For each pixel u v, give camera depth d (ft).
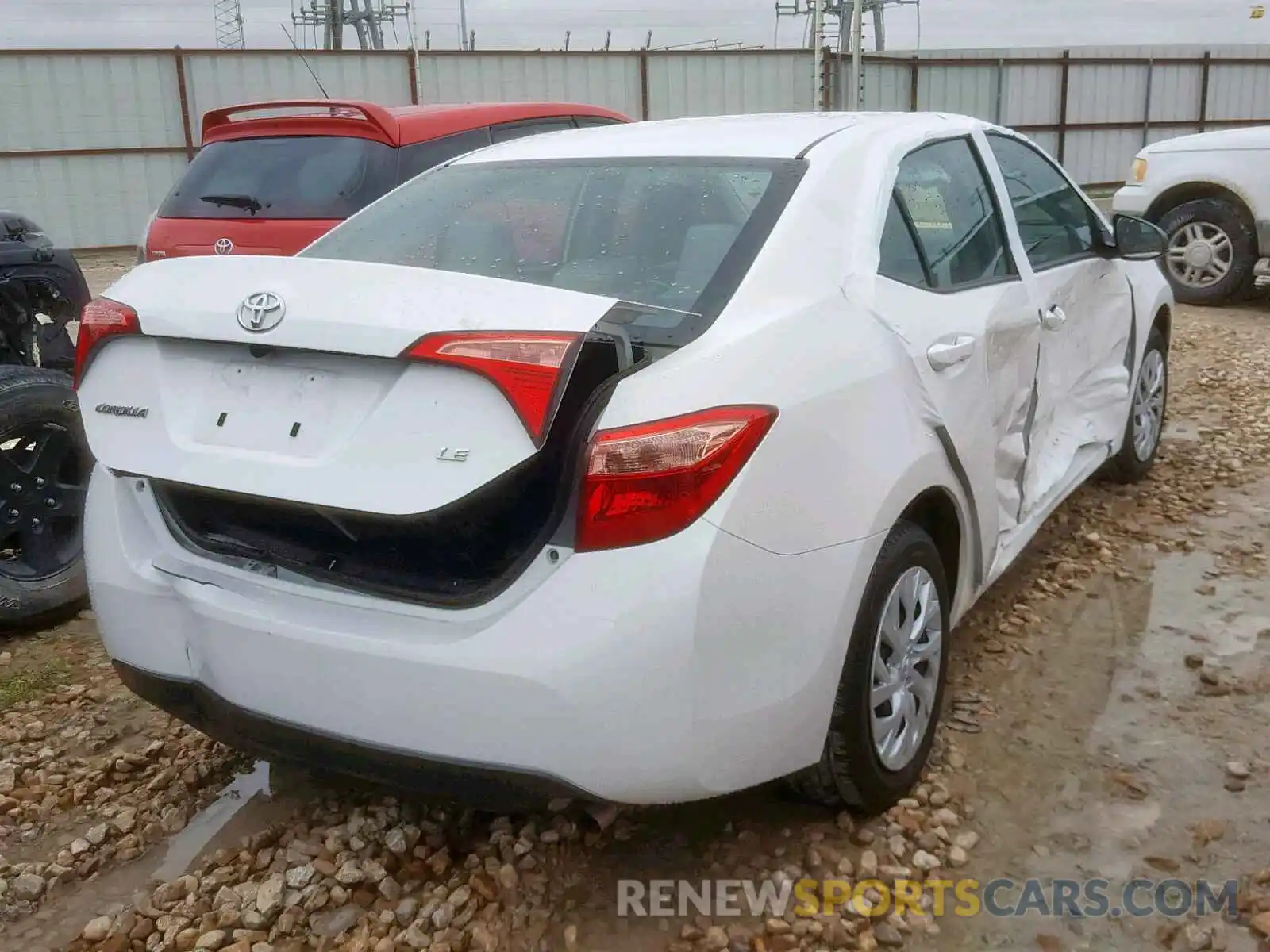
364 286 7.34
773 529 7.40
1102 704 10.92
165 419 7.89
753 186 9.45
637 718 7.02
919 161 10.75
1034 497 12.10
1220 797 9.37
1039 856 8.70
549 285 9.16
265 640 7.73
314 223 18.34
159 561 8.47
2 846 9.14
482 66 69.31
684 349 7.64
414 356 6.85
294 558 8.11
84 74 62.34
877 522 8.14
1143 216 33.63
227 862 8.81
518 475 7.41
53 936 8.11
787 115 11.59
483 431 6.82
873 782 8.70
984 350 10.28
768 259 8.64
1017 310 11.25
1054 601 13.33
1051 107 79.66
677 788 7.28
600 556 7.01
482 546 7.64
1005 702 11.00
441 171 11.51
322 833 9.12
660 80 72.79
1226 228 31.65
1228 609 12.97
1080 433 13.78
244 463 7.45
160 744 10.57
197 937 8.00
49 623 13.28
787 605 7.51
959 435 9.57
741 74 74.13
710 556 7.07
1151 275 16.53
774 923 7.93
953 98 77.82
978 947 7.78
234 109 19.84
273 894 8.29
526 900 8.27
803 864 8.62
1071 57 78.89
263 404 7.57
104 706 11.42
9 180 62.08
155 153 64.54
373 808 9.43
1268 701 10.90
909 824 8.98
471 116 20.18
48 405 12.69
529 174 10.66
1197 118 83.82
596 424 7.12
